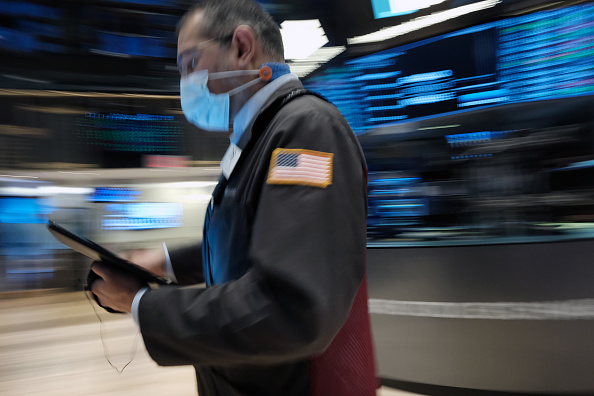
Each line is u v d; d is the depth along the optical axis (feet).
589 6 7.70
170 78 19.77
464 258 8.93
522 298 8.51
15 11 17.40
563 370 8.30
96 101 21.11
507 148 8.50
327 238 2.28
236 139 3.02
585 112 7.93
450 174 9.02
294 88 2.92
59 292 21.75
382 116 9.51
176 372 11.30
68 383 10.87
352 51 9.57
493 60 8.45
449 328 9.11
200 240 3.97
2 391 10.49
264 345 2.23
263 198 2.39
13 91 20.04
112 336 8.32
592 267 8.07
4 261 21.44
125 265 2.69
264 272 2.23
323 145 2.45
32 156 21.80
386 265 9.77
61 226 2.64
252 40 2.97
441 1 8.65
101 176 22.97
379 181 9.70
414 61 9.09
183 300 2.39
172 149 23.59
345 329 2.72
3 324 16.90
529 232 8.48
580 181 8.07
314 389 2.61
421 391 9.46
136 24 17.40
